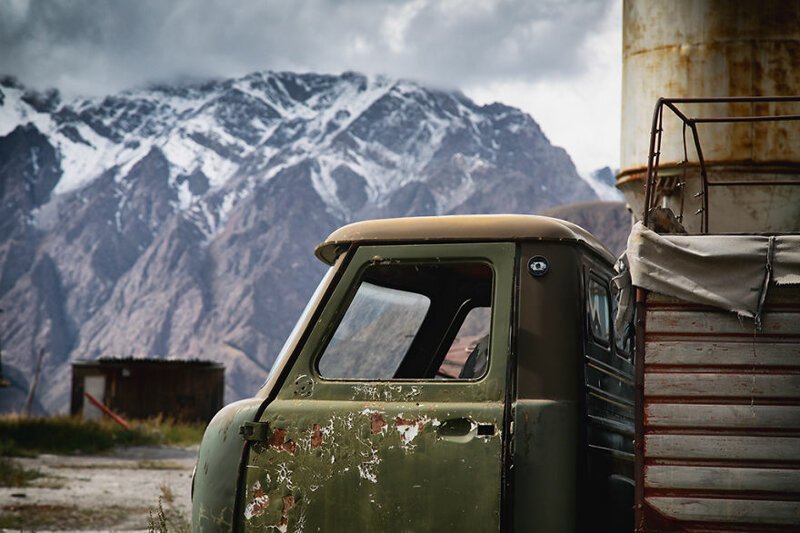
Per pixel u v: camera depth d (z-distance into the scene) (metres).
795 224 15.22
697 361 4.08
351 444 4.43
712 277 4.10
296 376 4.62
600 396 4.59
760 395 4.00
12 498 15.03
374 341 4.78
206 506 4.57
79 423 29.84
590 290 4.66
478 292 5.11
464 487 4.28
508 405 4.33
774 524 3.92
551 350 4.39
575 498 4.23
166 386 53.09
